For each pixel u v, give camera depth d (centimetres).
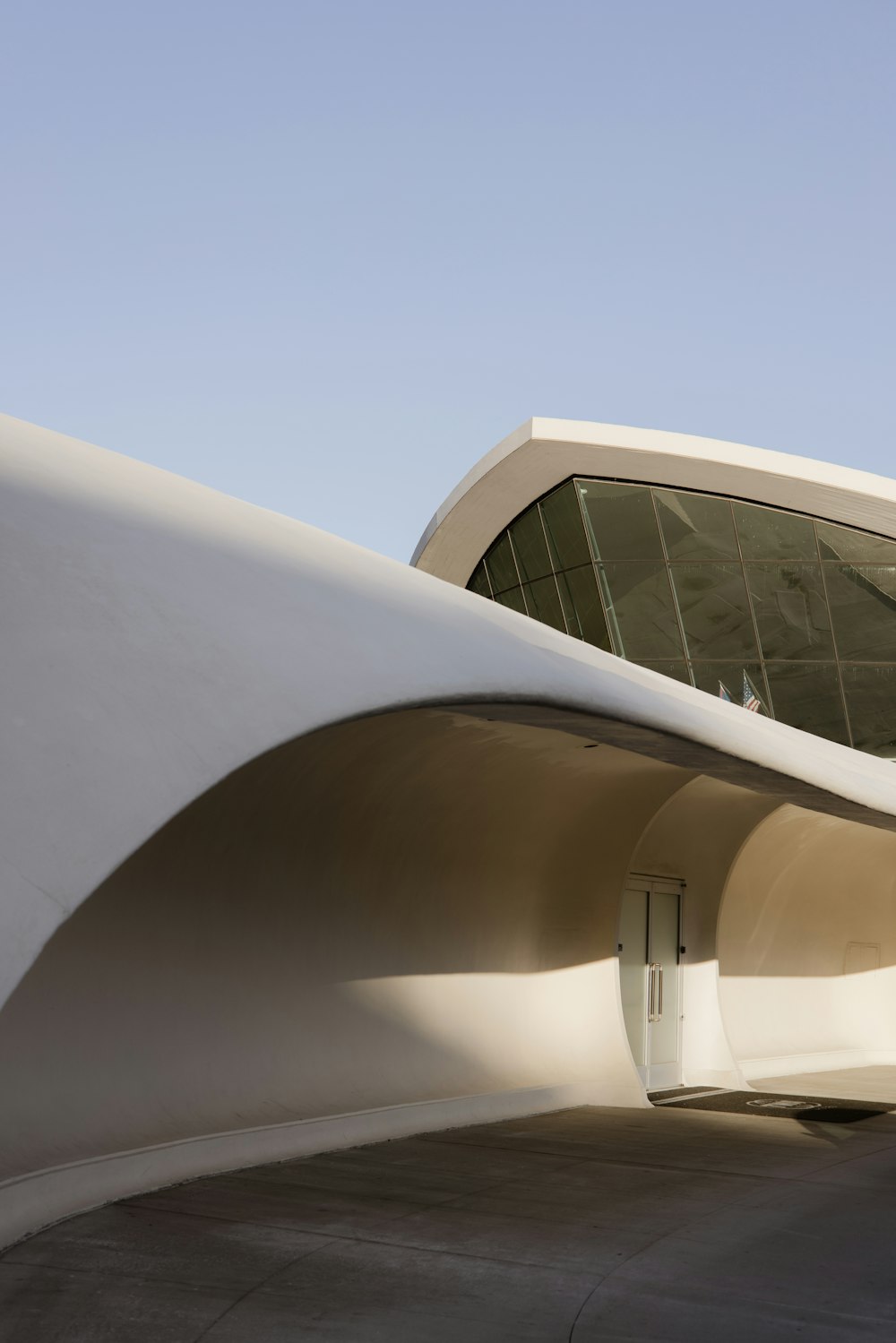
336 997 1185
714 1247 799
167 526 730
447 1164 1058
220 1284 670
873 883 2370
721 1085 1777
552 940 1519
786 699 2867
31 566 617
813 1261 776
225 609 671
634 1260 759
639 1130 1307
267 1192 906
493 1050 1398
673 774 1421
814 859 2141
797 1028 2231
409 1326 614
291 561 790
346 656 691
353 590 795
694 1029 1803
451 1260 741
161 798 557
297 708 629
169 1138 948
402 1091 1234
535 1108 1398
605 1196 949
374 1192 922
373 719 1017
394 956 1272
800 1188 1014
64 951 888
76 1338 577
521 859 1418
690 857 1753
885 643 2786
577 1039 1515
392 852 1229
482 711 849
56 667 577
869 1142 1288
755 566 2867
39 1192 791
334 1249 753
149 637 619
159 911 980
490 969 1427
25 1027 852
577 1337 605
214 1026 1037
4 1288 648
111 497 730
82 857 528
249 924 1078
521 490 3045
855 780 1212
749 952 2116
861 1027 2398
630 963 1662
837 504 2745
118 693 584
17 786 534
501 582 3341
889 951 2467
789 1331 626
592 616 3016
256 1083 1070
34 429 796
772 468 2747
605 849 1502
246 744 598
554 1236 811
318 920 1162
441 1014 1333
